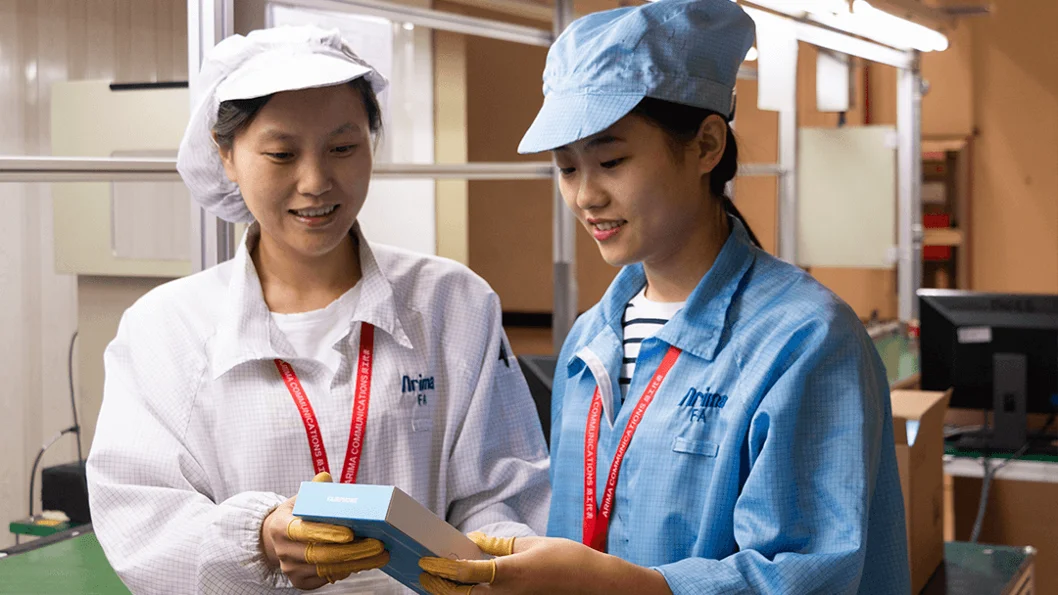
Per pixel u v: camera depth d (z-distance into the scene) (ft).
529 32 8.80
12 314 10.96
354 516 3.14
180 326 4.52
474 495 4.75
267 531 3.80
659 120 3.54
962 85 20.02
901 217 16.19
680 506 3.65
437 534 3.28
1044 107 19.63
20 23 10.63
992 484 10.14
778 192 16.28
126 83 7.82
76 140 8.00
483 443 4.74
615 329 4.15
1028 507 9.99
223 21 5.94
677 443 3.68
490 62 21.95
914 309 16.40
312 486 3.30
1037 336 9.90
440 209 13.85
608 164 3.58
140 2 11.19
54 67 10.87
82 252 8.16
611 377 4.04
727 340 3.76
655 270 4.01
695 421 3.68
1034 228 19.90
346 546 3.34
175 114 7.66
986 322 10.09
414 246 11.43
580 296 21.15
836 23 12.89
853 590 3.39
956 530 10.37
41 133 10.89
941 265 19.25
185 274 7.84
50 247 11.34
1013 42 19.74
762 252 3.97
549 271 22.61
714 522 3.58
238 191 4.77
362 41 8.12
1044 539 9.94
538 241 22.61
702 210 3.89
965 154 19.62
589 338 4.28
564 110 3.54
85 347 8.35
